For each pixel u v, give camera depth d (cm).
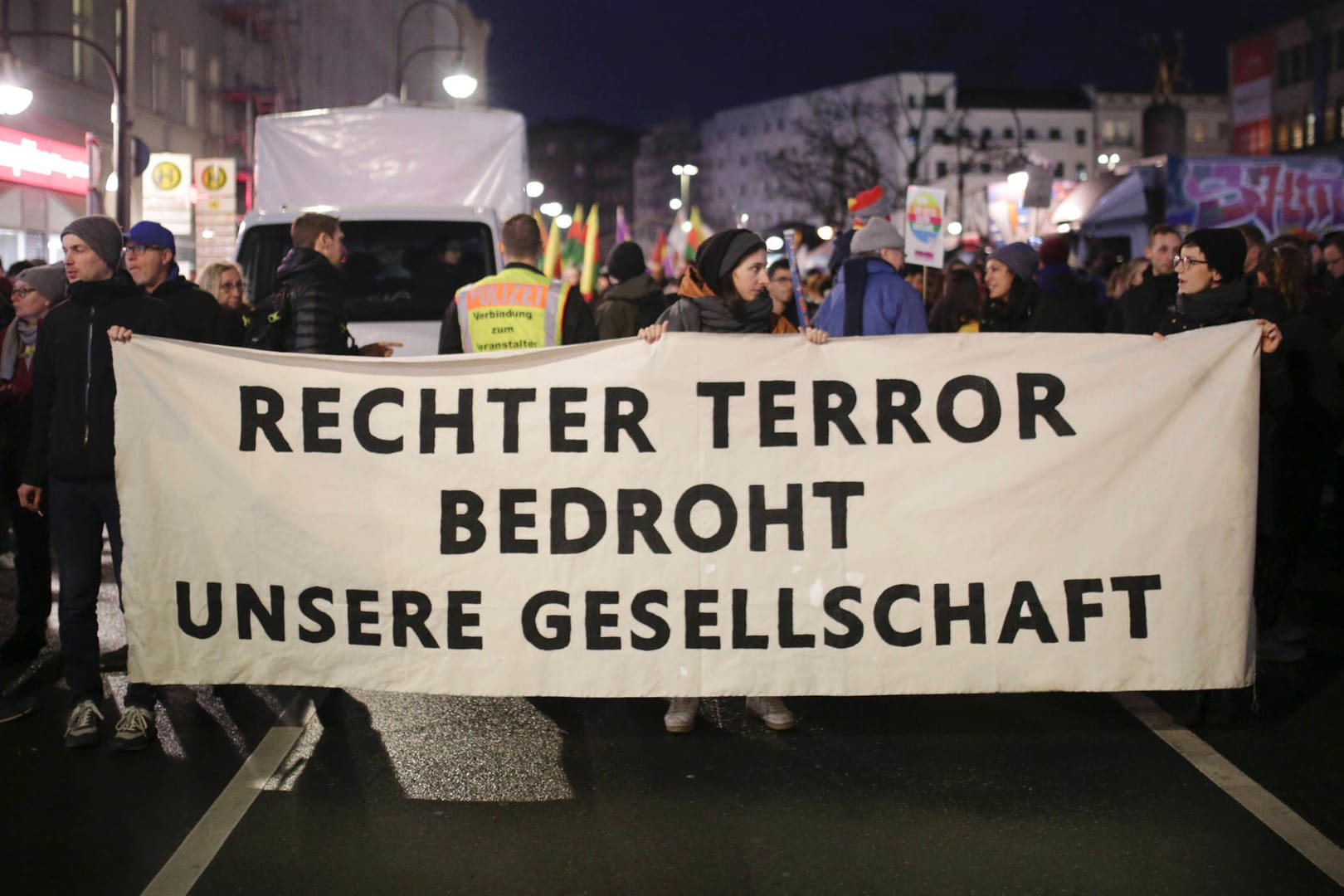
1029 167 2030
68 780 523
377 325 1041
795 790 507
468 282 1084
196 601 549
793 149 8012
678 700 577
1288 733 573
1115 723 589
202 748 560
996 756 545
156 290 644
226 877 435
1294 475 688
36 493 580
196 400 546
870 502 538
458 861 445
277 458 544
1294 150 5900
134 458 547
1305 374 684
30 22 2514
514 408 539
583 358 538
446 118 1231
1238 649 538
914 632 538
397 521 541
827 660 538
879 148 11138
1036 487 536
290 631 546
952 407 537
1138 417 536
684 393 537
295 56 4025
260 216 1096
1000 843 457
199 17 3494
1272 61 6047
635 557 538
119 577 570
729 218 14125
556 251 1719
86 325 560
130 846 460
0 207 2306
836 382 538
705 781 517
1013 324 812
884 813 484
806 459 538
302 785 516
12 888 429
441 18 6009
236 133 3756
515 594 539
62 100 2603
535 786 513
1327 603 827
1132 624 538
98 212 1797
